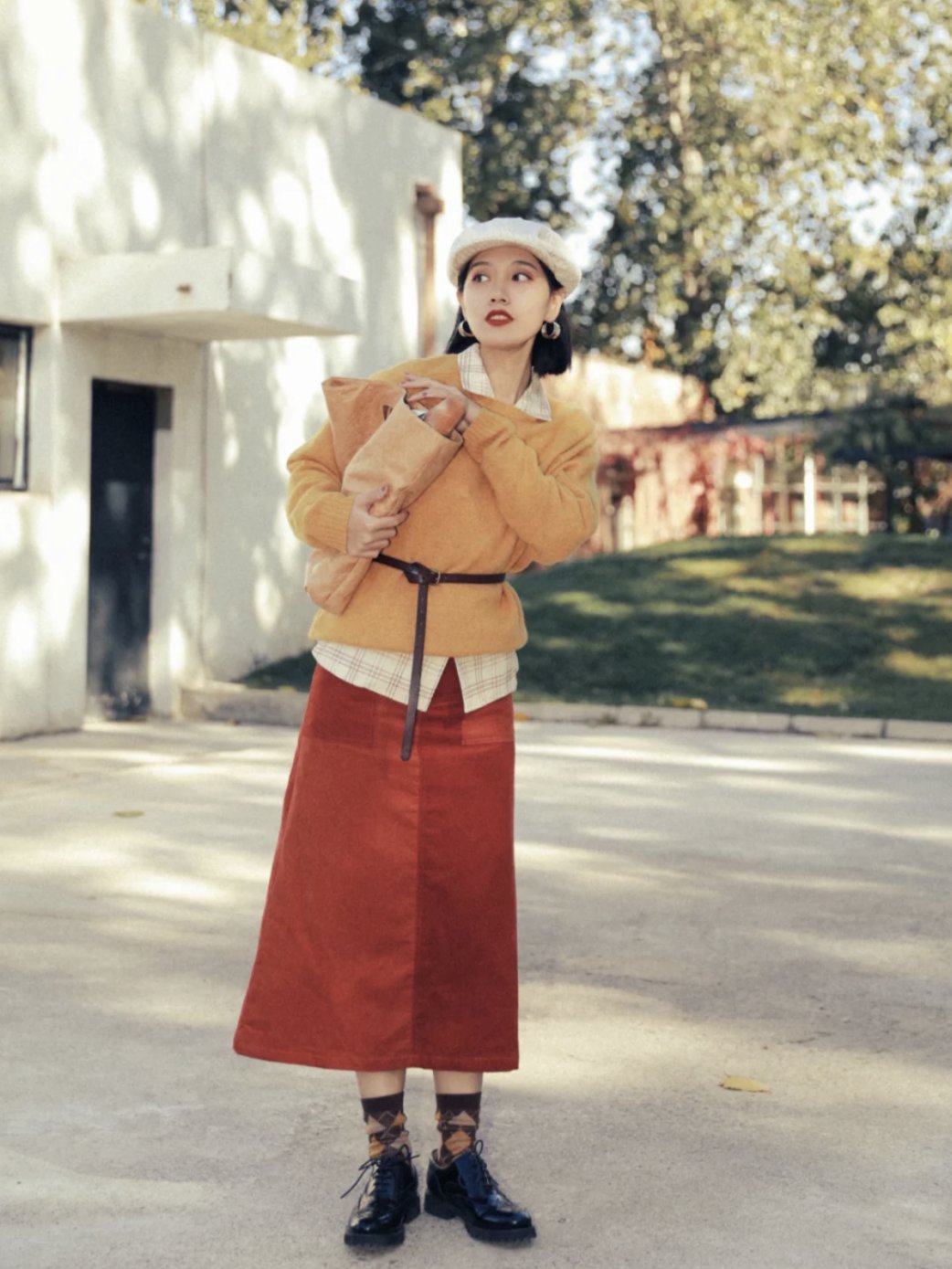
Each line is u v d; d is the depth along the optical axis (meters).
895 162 27.62
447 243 15.75
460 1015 3.26
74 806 8.13
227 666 12.87
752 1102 3.97
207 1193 3.39
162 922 5.75
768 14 27.38
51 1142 3.67
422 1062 3.24
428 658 3.22
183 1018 4.62
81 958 5.25
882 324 27.27
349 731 3.24
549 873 6.55
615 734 11.27
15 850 7.00
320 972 3.24
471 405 3.17
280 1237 3.19
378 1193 3.21
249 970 5.13
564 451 3.31
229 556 12.88
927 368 25.41
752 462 24.89
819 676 13.05
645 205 30.48
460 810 3.24
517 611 3.35
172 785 8.84
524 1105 3.93
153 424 12.23
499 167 29.45
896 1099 4.01
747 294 30.61
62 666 11.08
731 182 28.77
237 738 10.98
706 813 8.00
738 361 29.16
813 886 6.37
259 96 13.10
